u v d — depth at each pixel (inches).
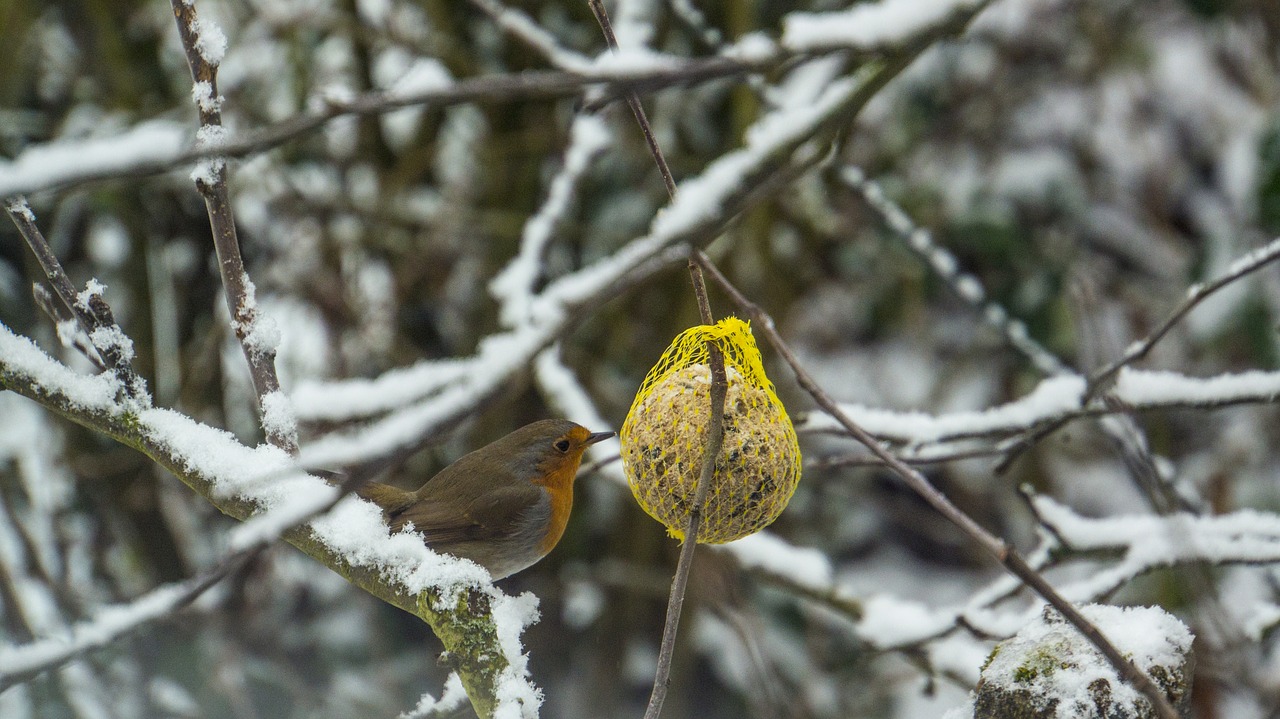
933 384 508.1
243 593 485.4
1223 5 481.4
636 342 505.4
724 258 469.4
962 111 503.5
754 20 453.4
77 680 433.4
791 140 133.3
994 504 509.4
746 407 213.3
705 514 209.9
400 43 464.4
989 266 491.2
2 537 460.4
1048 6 508.7
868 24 125.6
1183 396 245.8
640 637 513.0
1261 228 433.1
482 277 503.2
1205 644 265.4
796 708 455.8
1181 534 215.6
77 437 488.4
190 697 460.4
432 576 176.7
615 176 506.9
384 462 105.7
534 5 489.7
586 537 513.3
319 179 501.0
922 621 291.4
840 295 529.3
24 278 486.3
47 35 487.2
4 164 109.3
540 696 170.2
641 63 116.0
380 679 467.8
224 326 478.6
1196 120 509.0
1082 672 155.5
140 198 486.6
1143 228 503.5
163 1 490.3
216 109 190.7
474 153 501.0
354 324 482.9
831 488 503.8
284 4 482.9
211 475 180.4
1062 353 473.1
